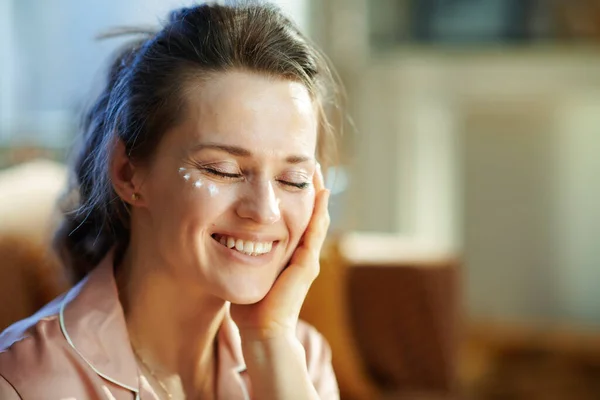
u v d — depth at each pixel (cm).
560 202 452
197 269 121
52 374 118
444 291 267
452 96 440
